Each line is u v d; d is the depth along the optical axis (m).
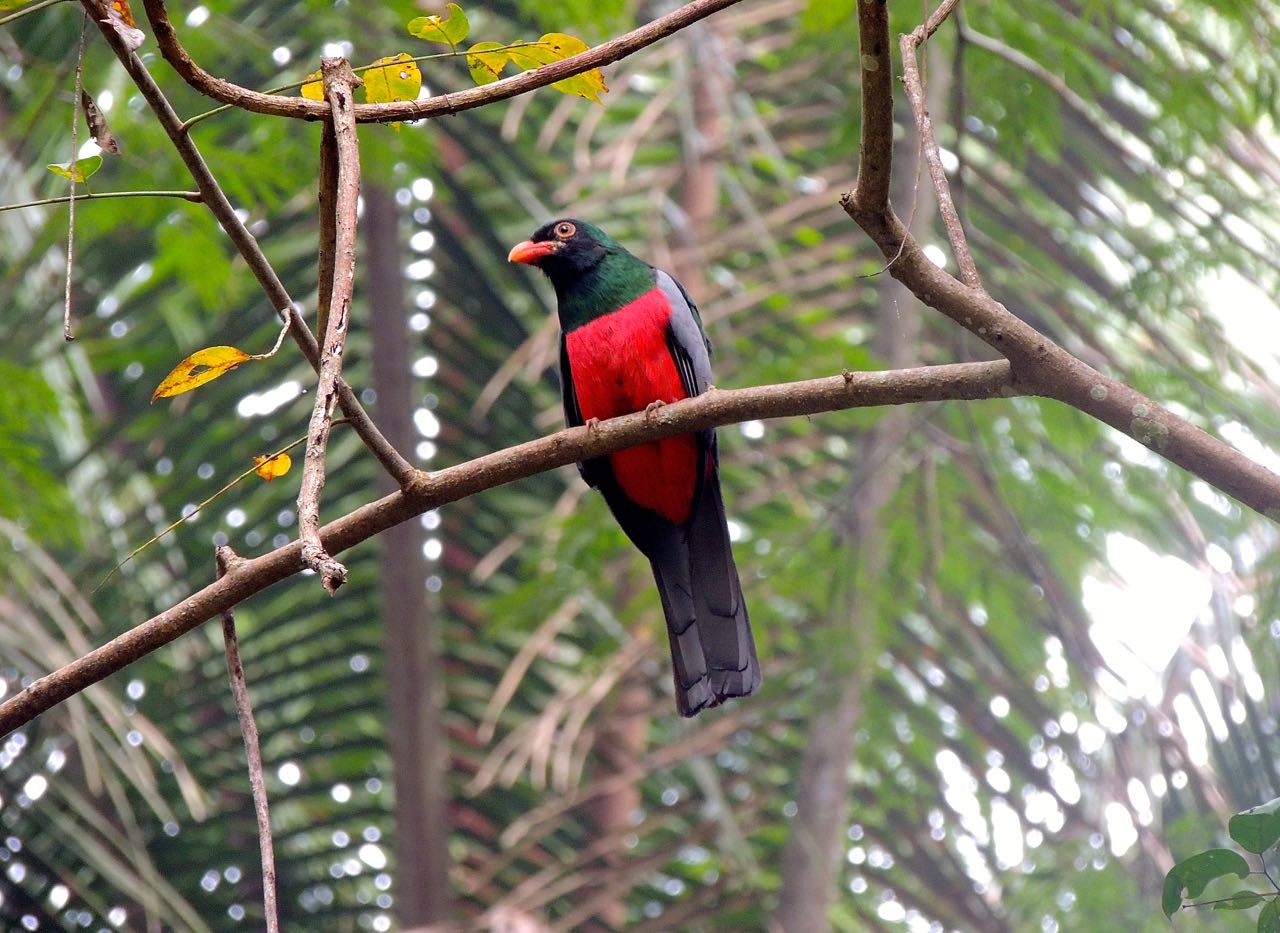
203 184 5.64
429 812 11.58
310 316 12.95
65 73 11.21
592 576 12.38
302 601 12.45
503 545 12.70
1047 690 13.24
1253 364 12.89
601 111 13.05
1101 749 12.97
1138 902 11.73
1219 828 11.29
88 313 13.21
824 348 12.52
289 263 13.01
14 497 11.34
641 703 13.27
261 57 12.16
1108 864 12.02
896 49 12.55
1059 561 13.23
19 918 10.75
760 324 13.49
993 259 13.22
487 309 13.47
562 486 13.56
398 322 12.44
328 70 5.88
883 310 13.27
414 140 11.48
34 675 10.75
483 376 13.30
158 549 12.43
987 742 13.24
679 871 12.83
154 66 11.64
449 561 13.21
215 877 11.65
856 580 12.82
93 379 13.73
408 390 12.43
